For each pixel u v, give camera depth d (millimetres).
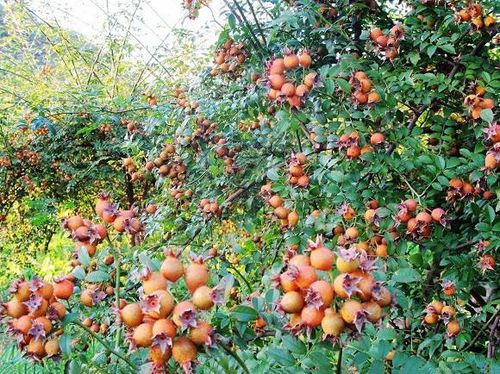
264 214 889
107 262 465
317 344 300
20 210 2055
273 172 677
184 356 285
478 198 615
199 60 1694
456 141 719
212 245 829
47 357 322
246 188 909
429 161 599
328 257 292
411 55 658
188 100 1002
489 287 662
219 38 787
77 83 2365
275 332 388
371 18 753
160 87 1561
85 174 1854
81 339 522
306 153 662
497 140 547
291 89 556
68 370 346
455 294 636
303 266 291
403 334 632
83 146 1897
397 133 626
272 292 342
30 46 2699
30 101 1757
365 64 711
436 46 643
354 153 597
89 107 1629
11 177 1991
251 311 332
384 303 291
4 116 1785
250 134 902
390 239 573
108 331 556
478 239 613
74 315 334
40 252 2070
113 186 2031
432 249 617
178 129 896
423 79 647
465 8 648
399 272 368
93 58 2516
